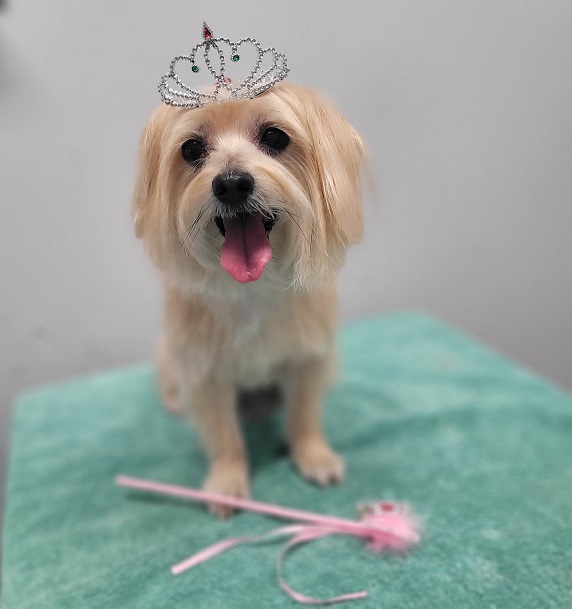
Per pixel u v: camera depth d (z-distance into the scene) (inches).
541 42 56.5
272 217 29.2
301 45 50.7
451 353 59.0
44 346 61.2
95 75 51.2
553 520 33.7
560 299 69.9
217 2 49.1
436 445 42.8
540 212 64.9
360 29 52.1
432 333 63.7
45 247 56.9
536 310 70.4
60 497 39.4
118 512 37.7
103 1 48.9
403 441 43.7
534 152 61.6
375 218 61.7
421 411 47.4
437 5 53.3
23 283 57.7
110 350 63.7
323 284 32.4
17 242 55.9
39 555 33.6
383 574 30.1
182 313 36.0
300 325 36.4
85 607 29.2
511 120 59.6
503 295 69.2
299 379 40.9
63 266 58.2
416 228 63.8
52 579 31.5
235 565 31.6
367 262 65.3
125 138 53.9
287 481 40.0
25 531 35.9
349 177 30.5
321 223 29.9
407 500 36.6
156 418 50.7
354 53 52.7
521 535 32.5
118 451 45.5
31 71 49.8
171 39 50.5
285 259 31.2
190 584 30.2
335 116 30.4
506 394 49.9
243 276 28.3
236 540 33.5
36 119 51.6
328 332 38.0
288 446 44.4
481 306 69.7
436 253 65.9
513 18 55.1
